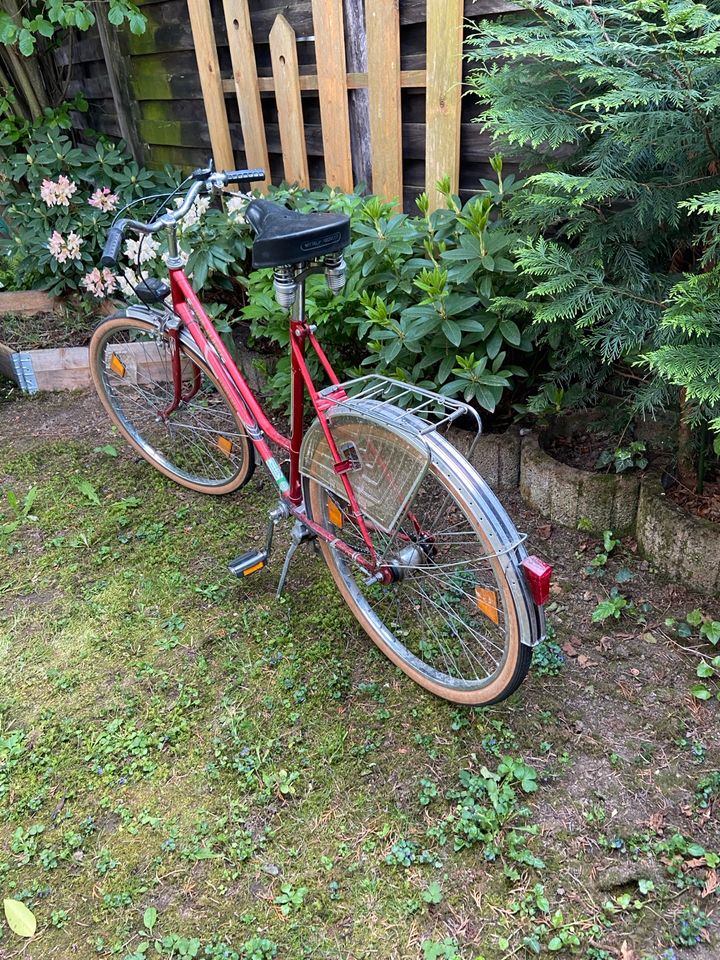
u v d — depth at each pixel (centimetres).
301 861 165
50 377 389
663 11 150
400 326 253
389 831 169
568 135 196
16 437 350
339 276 180
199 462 315
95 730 199
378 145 309
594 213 215
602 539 245
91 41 512
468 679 204
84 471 319
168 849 169
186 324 242
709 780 171
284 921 154
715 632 203
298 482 215
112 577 254
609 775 176
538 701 195
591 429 270
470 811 171
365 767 183
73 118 592
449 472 159
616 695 195
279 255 159
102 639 229
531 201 221
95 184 448
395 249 256
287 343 298
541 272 208
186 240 338
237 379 226
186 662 217
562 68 203
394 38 281
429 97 276
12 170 439
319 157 362
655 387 211
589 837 164
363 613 215
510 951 146
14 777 188
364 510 184
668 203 190
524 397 281
